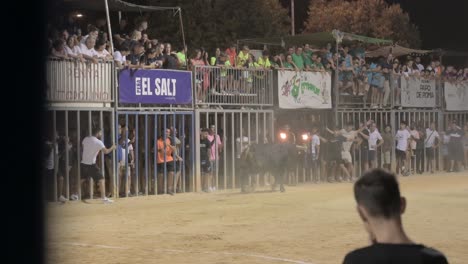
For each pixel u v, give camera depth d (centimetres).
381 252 385
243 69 2695
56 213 1811
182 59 2602
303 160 2844
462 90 3703
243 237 1400
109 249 1265
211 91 2586
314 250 1240
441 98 3591
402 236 393
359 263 388
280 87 2800
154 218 1719
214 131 2581
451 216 1720
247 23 4675
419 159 3378
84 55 2145
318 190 2527
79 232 1478
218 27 4500
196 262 1141
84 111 2264
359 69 3125
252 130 2819
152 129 2492
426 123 3531
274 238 1380
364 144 3075
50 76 2045
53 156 2039
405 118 3412
